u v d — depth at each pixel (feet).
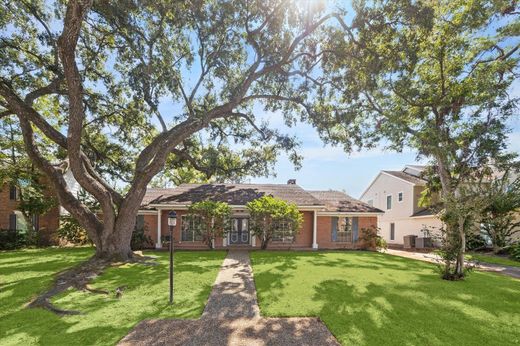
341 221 65.10
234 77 48.14
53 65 39.14
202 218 54.85
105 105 47.09
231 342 15.16
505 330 17.15
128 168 61.31
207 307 20.45
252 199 62.90
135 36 39.68
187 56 44.65
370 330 16.72
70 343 14.99
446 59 39.63
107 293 23.75
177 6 36.17
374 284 27.12
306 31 38.73
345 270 34.06
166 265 35.94
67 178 82.33
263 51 41.93
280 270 33.53
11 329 16.76
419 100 38.55
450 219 30.55
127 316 18.75
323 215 64.03
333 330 16.66
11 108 35.63
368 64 36.70
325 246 63.67
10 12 37.40
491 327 17.54
